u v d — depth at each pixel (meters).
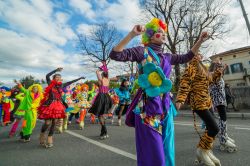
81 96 9.41
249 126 8.27
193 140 5.96
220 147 4.91
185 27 28.31
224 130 4.79
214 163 3.90
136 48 2.58
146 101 2.48
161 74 2.45
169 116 2.58
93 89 12.17
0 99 11.75
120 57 2.43
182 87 3.82
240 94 16.38
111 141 6.36
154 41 2.72
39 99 7.17
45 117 5.97
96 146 5.81
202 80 3.91
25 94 7.08
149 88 2.45
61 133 8.14
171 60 2.89
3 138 7.59
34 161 4.71
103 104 6.85
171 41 28.44
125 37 2.36
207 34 2.95
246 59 33.69
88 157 4.81
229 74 35.44
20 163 4.60
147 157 2.33
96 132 8.18
